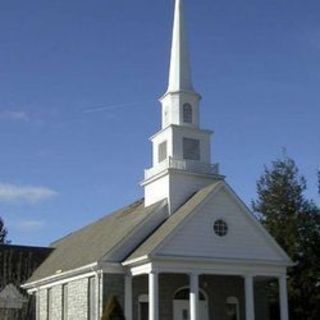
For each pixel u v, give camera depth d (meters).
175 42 38.22
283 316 32.50
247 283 32.16
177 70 37.56
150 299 30.19
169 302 33.75
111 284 32.62
